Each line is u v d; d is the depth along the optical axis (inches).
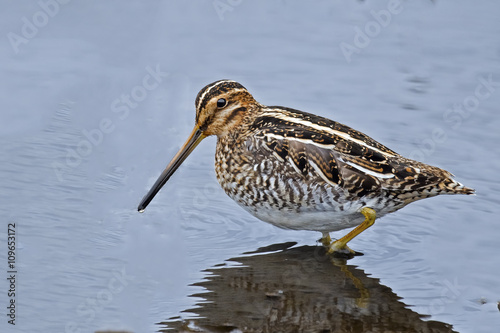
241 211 580.4
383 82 764.0
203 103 541.3
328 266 501.7
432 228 553.9
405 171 499.2
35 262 481.7
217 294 457.1
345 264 505.4
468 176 609.6
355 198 502.9
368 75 777.6
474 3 927.7
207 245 523.8
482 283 478.3
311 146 506.0
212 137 686.5
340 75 775.7
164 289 461.1
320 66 791.7
